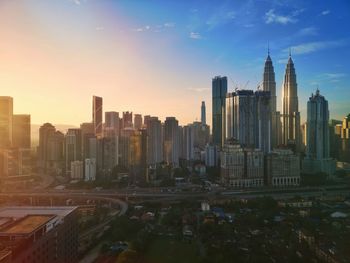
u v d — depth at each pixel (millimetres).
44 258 155750
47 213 184875
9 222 161500
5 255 127562
